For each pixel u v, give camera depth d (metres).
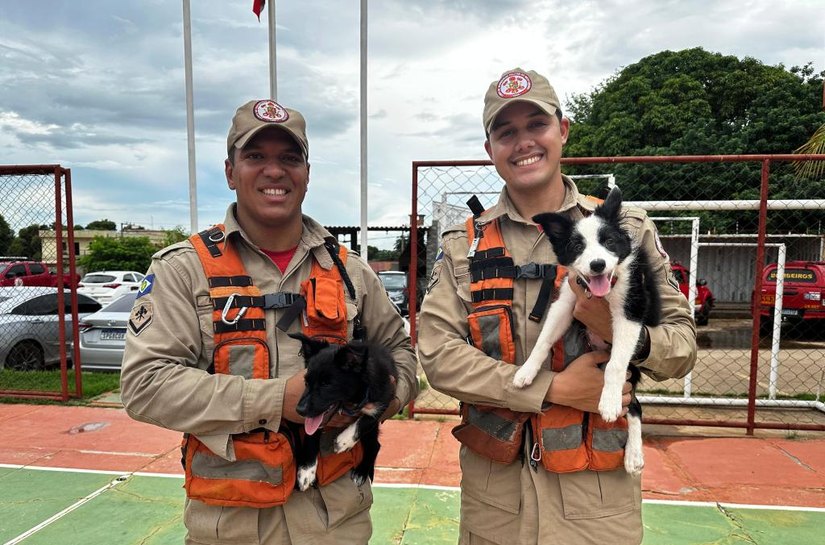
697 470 5.08
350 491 2.26
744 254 20.34
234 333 2.12
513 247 2.39
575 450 2.06
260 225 2.32
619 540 2.11
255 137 2.19
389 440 5.84
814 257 18.84
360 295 2.51
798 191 18.14
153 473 5.07
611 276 2.14
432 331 2.33
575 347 2.30
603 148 24.64
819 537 3.89
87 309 10.39
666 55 25.47
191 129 7.75
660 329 2.19
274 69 7.64
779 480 4.86
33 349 9.34
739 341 13.91
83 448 5.74
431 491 4.64
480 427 2.23
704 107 23.02
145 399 1.95
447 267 2.44
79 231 54.50
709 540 3.85
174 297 2.10
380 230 25.53
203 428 1.93
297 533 2.09
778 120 20.75
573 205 2.54
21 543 3.84
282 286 2.30
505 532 2.19
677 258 20.69
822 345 13.09
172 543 3.84
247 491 1.96
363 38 7.26
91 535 3.95
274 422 1.97
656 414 6.94
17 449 5.71
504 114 2.31
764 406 7.25
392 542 3.84
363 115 7.36
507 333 2.20
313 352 2.22
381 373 2.33
